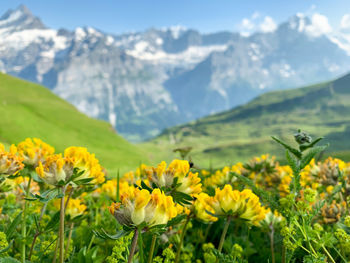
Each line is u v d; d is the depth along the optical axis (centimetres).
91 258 229
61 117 10706
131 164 6469
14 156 212
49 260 245
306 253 216
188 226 299
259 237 346
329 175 327
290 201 185
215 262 228
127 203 161
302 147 184
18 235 232
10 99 10694
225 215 223
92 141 9394
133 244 160
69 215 259
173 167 213
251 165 422
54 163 190
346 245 187
